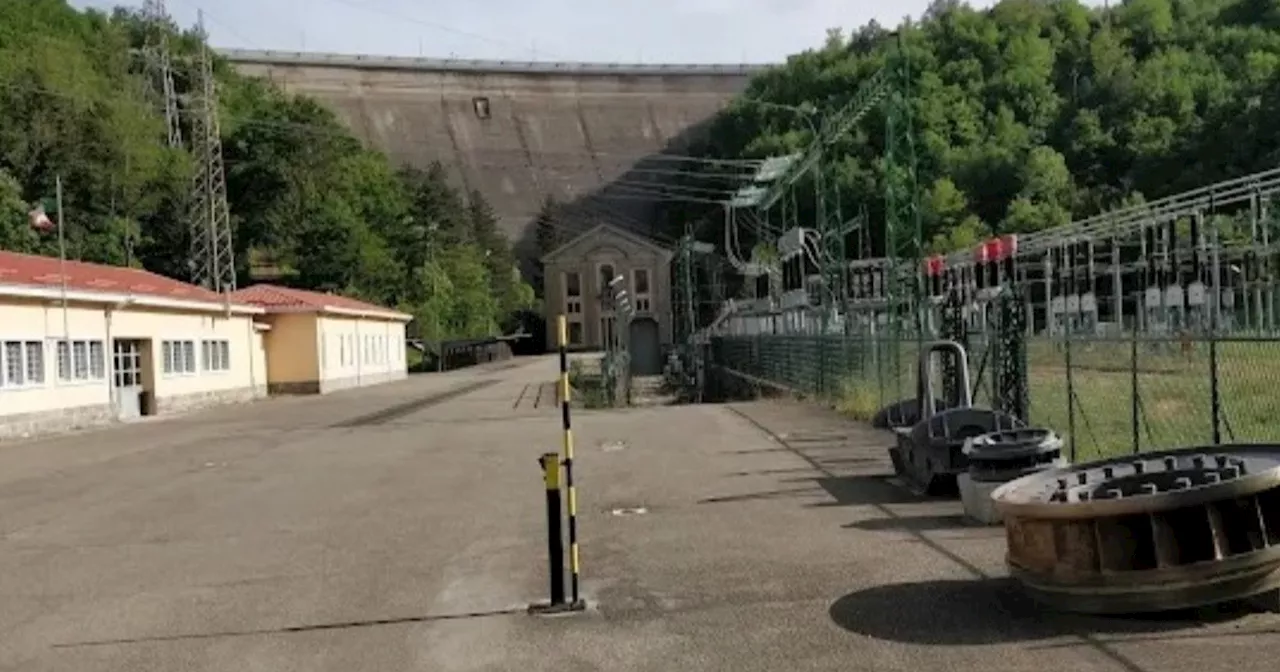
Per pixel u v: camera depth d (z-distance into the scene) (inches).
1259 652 211.0
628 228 6569.9
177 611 297.4
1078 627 236.7
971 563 305.1
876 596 276.2
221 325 1503.4
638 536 379.6
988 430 430.9
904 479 470.9
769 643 241.4
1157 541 233.3
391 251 3715.6
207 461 714.8
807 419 852.0
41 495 569.3
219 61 4040.4
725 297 3715.6
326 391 1775.3
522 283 5511.8
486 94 7672.2
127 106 2706.7
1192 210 1462.8
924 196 3137.3
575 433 815.1
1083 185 3353.8
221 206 2625.5
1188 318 1574.8
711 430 792.9
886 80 1274.6
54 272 1130.7
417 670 235.1
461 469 612.4
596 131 7529.5
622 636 253.4
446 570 336.8
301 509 479.8
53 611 303.3
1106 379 943.7
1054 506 243.8
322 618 283.3
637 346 3447.3
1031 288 2176.4
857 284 1845.5
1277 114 2859.3
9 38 2810.0
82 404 1074.7
